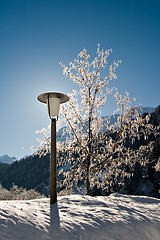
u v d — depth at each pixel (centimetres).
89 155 881
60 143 946
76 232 308
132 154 919
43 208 398
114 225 351
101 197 532
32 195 4725
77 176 905
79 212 385
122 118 941
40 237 276
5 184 9688
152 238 352
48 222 319
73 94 966
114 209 425
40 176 9231
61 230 303
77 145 944
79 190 927
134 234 344
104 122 970
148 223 386
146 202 533
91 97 949
